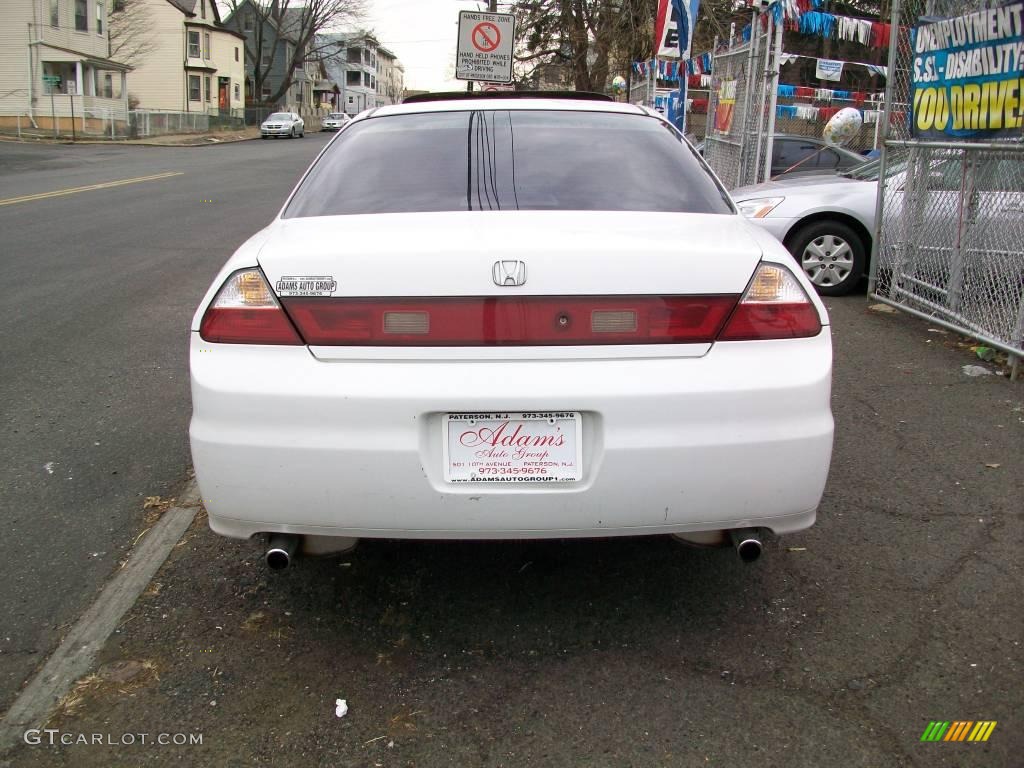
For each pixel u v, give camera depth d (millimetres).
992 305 5664
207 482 2504
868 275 7758
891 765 2209
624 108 3607
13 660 2648
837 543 3344
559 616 2898
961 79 5727
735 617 2877
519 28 27688
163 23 52406
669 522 2484
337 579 3139
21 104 39594
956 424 4531
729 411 2430
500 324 2389
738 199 7930
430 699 2480
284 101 75312
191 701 2471
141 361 5805
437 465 2445
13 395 5105
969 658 2631
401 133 3365
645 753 2260
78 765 2229
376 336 2402
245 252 2611
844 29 12195
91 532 3465
